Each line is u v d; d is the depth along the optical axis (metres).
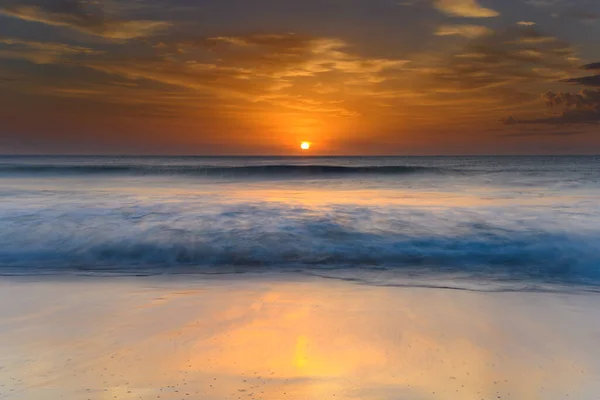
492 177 29.09
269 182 26.56
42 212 11.55
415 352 4.12
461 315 5.14
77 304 5.53
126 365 3.78
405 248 8.41
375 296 5.91
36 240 8.84
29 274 7.09
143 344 4.26
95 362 3.85
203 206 12.93
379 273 7.16
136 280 6.74
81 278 6.86
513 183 23.89
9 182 25.55
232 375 3.61
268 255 8.10
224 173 33.38
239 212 11.73
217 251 8.30
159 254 8.17
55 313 5.17
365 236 9.15
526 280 6.77
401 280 6.75
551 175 30.17
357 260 7.88
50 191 18.61
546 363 3.90
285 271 7.29
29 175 32.34
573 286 6.45
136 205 13.09
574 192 18.30
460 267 7.46
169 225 9.98
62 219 10.55
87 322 4.87
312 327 4.73
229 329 4.66
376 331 4.63
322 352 4.09
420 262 7.75
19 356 3.97
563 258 7.81
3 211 11.71
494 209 12.43
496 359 3.98
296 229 9.66
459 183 24.42
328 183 25.50
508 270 7.29
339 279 6.81
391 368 3.78
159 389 3.34
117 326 4.74
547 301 5.71
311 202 14.24
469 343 4.33
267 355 4.02
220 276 7.00
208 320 4.95
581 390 3.43
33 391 3.30
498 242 8.65
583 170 36.34
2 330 4.62
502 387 3.47
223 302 5.61
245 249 8.38
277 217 10.98
